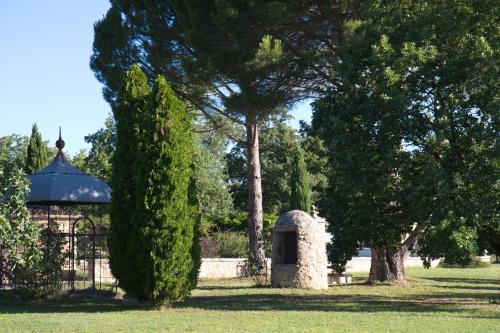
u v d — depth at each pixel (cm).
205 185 4728
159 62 2366
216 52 2081
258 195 2684
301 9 2039
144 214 1458
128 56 2408
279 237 2302
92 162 4272
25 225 1471
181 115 1520
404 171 1504
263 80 2073
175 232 1467
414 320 1271
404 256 2409
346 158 1538
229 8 1986
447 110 1490
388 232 1636
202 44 2127
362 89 1562
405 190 1512
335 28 2084
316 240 2244
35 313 1438
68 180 1909
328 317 1330
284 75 2086
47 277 1742
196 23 2089
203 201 4728
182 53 2377
